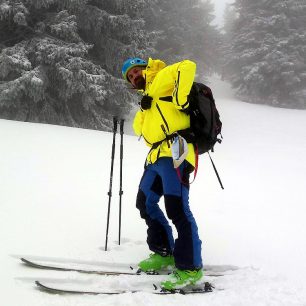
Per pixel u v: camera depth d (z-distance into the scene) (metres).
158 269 2.71
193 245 2.46
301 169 8.27
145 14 24.47
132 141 9.35
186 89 2.45
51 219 3.58
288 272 2.85
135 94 16.89
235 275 2.72
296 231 3.80
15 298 2.23
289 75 26.34
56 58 14.32
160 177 2.74
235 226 3.82
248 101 27.48
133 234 3.38
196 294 2.43
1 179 4.85
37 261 2.72
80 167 5.98
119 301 2.25
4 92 13.66
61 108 15.70
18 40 15.92
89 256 2.84
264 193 5.41
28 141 7.60
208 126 2.59
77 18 15.91
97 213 3.88
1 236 3.06
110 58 16.69
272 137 14.47
